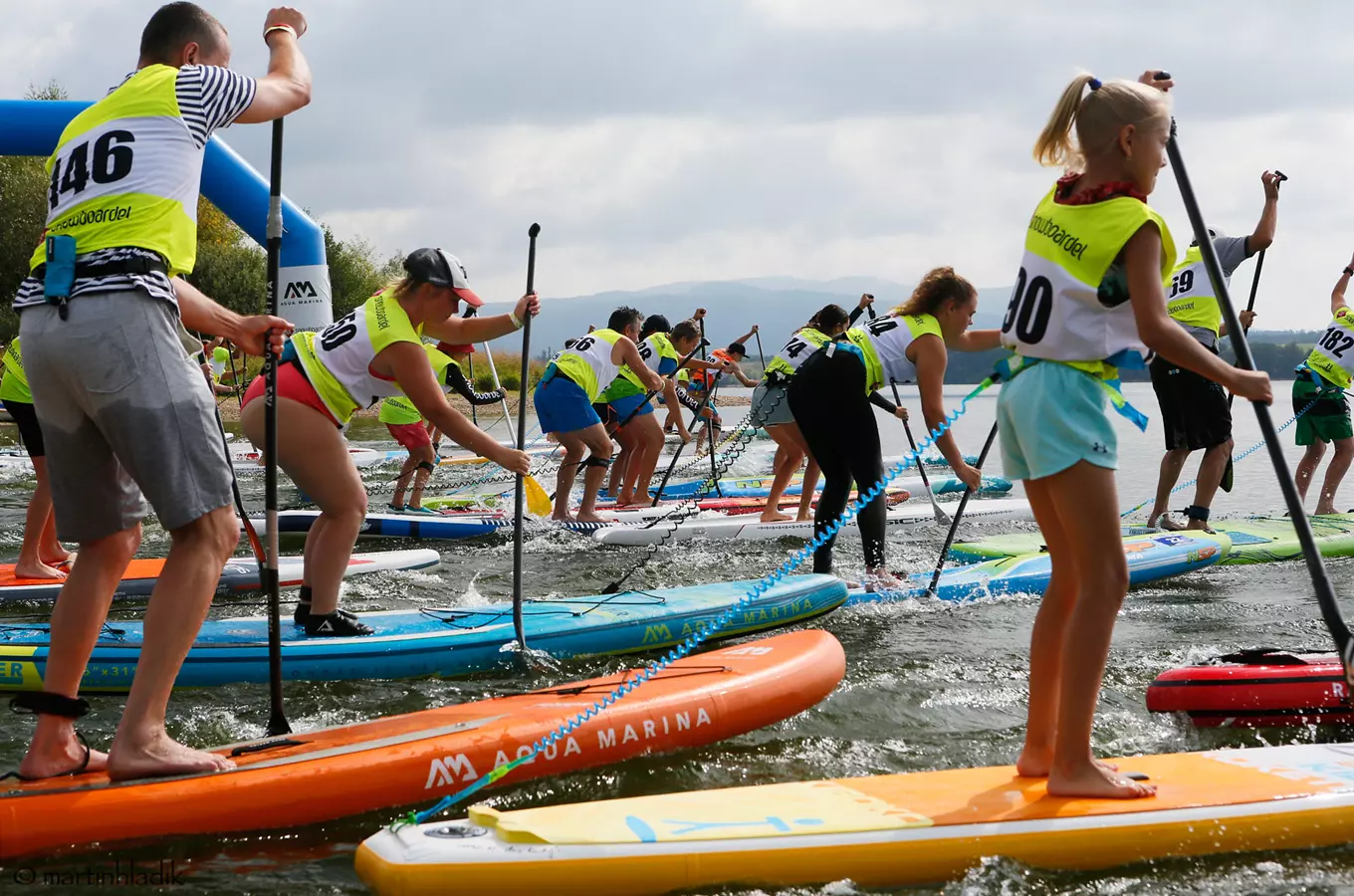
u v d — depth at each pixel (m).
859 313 9.44
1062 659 2.97
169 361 2.99
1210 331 7.90
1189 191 3.42
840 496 6.33
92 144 3.04
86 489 3.12
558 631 4.98
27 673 4.35
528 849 2.60
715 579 7.32
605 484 13.97
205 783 3.04
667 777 3.58
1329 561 7.64
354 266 42.88
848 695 4.46
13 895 2.73
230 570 6.60
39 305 3.00
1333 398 8.83
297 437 4.70
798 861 2.68
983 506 10.87
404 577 7.22
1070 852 2.77
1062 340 2.96
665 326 12.30
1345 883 2.73
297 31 3.66
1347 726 3.94
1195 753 3.33
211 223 39.97
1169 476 8.13
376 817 3.21
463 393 9.52
